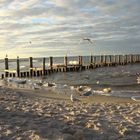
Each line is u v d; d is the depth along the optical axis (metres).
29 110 9.16
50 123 7.16
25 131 6.16
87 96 15.83
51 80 32.41
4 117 7.75
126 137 6.16
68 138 5.64
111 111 9.95
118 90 19.70
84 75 39.62
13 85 22.75
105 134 6.31
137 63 76.19
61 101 13.31
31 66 40.53
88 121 7.68
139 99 14.45
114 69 52.34
